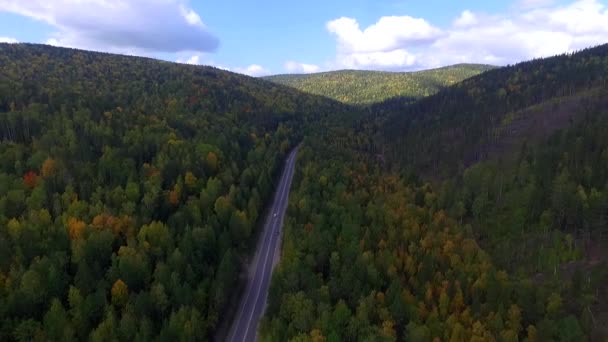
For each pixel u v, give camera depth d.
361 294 76.62
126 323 67.31
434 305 77.62
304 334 66.94
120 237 92.31
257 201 124.44
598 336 73.19
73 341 65.06
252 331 80.25
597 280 85.75
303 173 146.62
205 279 82.62
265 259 105.25
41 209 92.56
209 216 103.38
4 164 109.31
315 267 91.12
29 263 78.62
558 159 129.00
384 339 68.69
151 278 83.62
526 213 111.56
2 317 67.25
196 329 71.19
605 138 130.38
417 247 96.12
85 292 74.56
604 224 99.44
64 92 170.50
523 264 97.75
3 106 149.12
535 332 72.19
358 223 105.81
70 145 120.25
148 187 109.81
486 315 76.50
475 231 116.12
